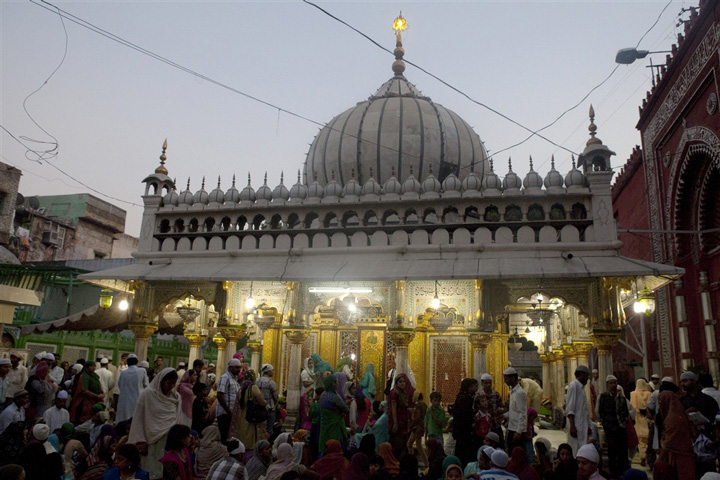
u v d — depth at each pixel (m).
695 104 14.21
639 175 19.25
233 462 5.80
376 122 17.66
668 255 16.30
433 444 7.35
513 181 12.26
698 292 15.11
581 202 11.91
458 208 12.35
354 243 12.54
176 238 13.77
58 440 7.74
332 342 15.73
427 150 17.25
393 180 12.95
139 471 5.28
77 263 24.30
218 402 8.63
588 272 10.59
